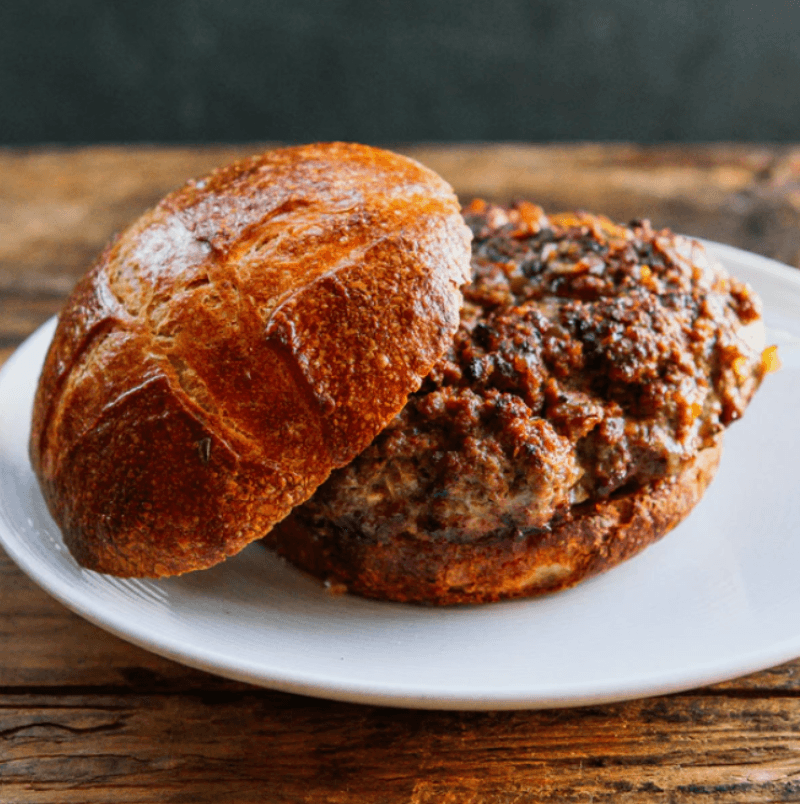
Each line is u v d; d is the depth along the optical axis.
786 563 0.24
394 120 0.71
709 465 0.26
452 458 0.23
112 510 0.22
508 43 0.68
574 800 0.21
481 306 0.25
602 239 0.27
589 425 0.23
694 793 0.21
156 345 0.22
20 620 0.25
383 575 0.24
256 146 0.49
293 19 0.68
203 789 0.21
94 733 0.23
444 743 0.22
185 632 0.22
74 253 0.40
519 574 0.24
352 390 0.22
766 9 0.67
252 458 0.22
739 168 0.45
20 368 0.29
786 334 0.30
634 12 0.67
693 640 0.22
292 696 0.23
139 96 0.70
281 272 0.22
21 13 0.67
